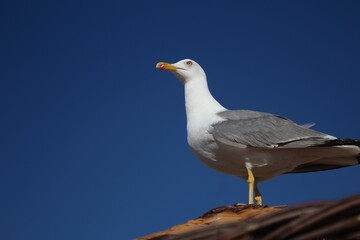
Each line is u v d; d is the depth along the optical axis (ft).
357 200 12.89
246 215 20.24
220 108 39.22
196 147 37.17
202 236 15.03
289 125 36.22
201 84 40.57
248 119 36.55
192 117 38.83
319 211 13.29
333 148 34.63
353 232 13.66
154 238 18.75
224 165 36.68
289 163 35.86
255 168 35.76
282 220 13.84
